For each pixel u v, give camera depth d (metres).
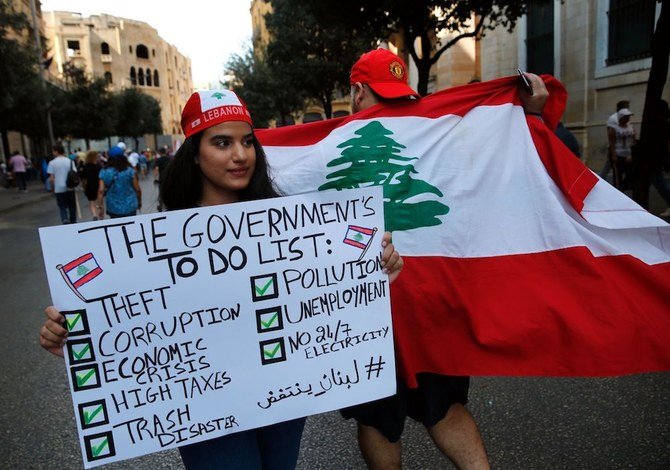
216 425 1.65
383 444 2.09
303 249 1.70
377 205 1.77
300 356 1.72
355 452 2.75
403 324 2.08
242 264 1.65
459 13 9.79
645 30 11.53
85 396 1.55
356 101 2.27
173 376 1.61
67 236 1.50
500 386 3.34
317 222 1.71
